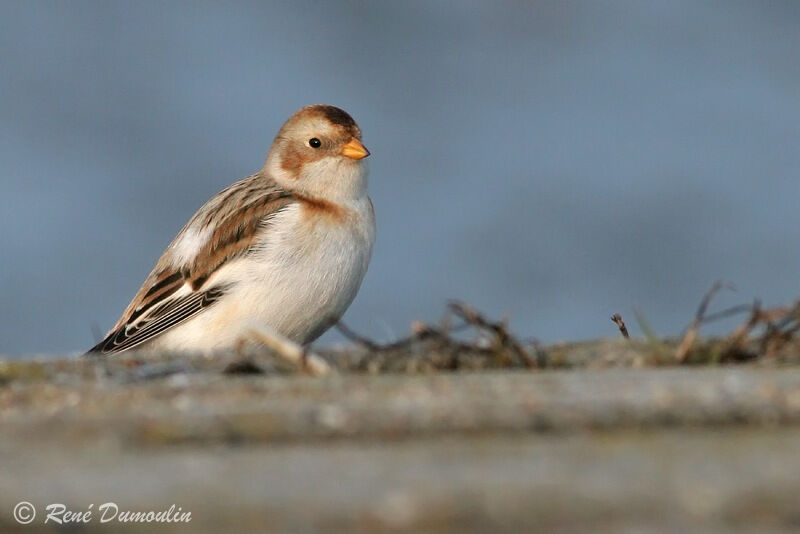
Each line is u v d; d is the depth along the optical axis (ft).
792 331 27.27
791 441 18.57
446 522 15.62
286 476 17.52
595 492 16.22
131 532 16.21
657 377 23.20
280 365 26.76
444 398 21.24
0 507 16.76
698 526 15.24
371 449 19.01
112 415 21.09
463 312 27.86
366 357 27.48
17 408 22.35
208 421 20.30
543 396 21.08
